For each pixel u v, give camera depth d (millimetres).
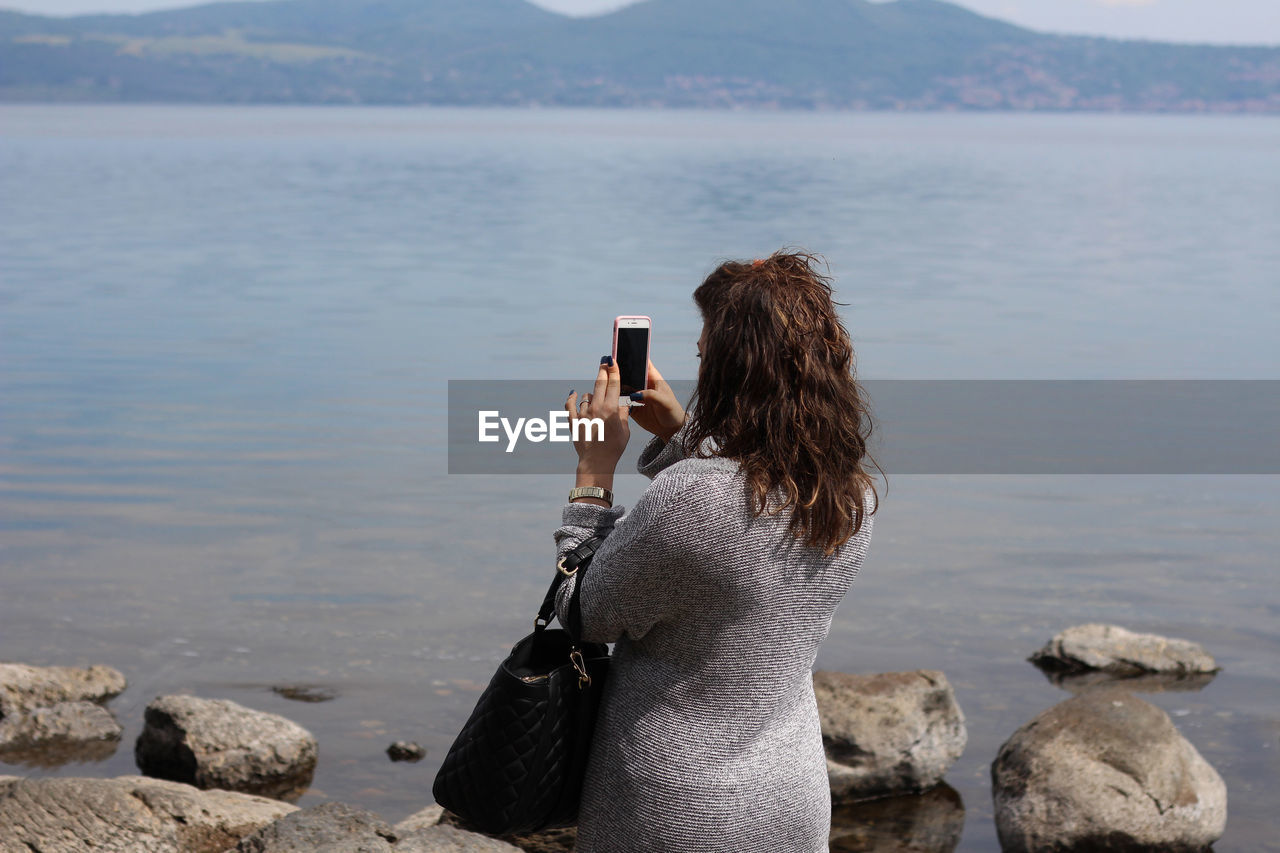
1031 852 4809
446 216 40875
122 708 6035
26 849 3752
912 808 5223
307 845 3311
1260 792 5258
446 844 3395
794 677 1967
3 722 5773
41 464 10680
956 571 8234
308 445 11531
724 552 1847
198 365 15492
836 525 1897
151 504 9570
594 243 32781
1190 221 41875
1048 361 16531
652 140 135375
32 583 7742
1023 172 75312
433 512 9461
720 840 1893
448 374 15234
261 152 91688
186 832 4035
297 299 21812
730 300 1943
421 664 6578
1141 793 4785
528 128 195000
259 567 8125
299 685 6297
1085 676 6562
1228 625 7328
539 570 8164
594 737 2000
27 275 24250
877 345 17766
